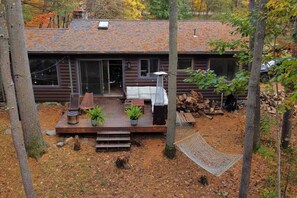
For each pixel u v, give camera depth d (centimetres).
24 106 975
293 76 577
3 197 860
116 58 1491
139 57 1484
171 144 1046
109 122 1205
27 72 960
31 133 1001
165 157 1062
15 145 685
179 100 1433
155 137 1191
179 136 1205
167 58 1494
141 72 1528
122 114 1308
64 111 1365
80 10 1805
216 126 1325
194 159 920
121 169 991
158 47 1463
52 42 1473
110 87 1644
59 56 1462
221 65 1511
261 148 909
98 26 1623
